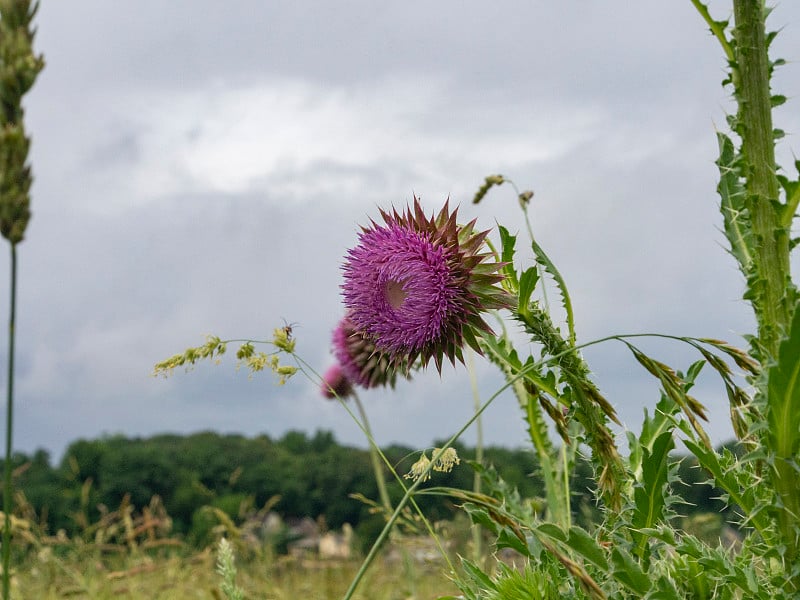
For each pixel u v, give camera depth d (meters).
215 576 7.38
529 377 3.14
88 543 8.22
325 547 9.20
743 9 2.61
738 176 2.65
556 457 4.09
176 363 3.24
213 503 30.95
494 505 2.63
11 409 2.53
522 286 3.05
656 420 3.31
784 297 2.54
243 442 49.06
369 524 22.62
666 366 2.74
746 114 2.62
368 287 3.52
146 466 44.47
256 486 45.19
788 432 2.47
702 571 2.85
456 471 20.92
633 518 2.89
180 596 7.32
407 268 3.36
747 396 2.68
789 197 2.53
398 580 7.12
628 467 3.24
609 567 2.60
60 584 7.02
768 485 2.66
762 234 2.60
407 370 3.52
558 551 2.42
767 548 2.78
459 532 6.02
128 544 8.39
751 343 2.60
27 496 38.59
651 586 2.57
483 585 3.14
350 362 5.67
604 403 2.95
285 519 42.78
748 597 2.66
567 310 3.08
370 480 45.66
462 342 3.37
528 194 4.60
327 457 47.09
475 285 3.38
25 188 2.54
